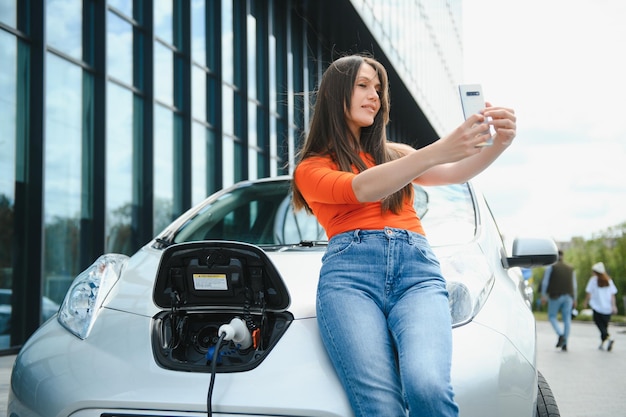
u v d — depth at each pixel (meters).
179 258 2.06
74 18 8.60
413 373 1.67
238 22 13.73
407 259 1.89
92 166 8.87
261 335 2.02
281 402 1.80
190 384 1.88
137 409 1.88
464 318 2.04
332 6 16.05
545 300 10.75
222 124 12.62
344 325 1.81
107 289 2.33
